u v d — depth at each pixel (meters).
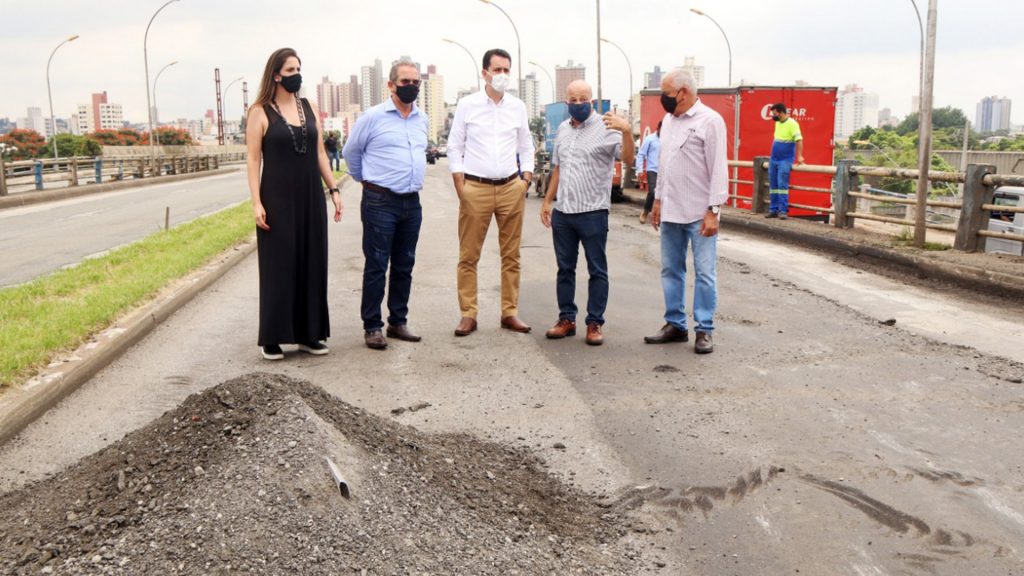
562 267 7.07
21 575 3.04
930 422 4.99
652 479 4.25
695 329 6.70
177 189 34.56
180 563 3.05
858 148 70.44
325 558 3.08
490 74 6.93
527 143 7.25
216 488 3.38
